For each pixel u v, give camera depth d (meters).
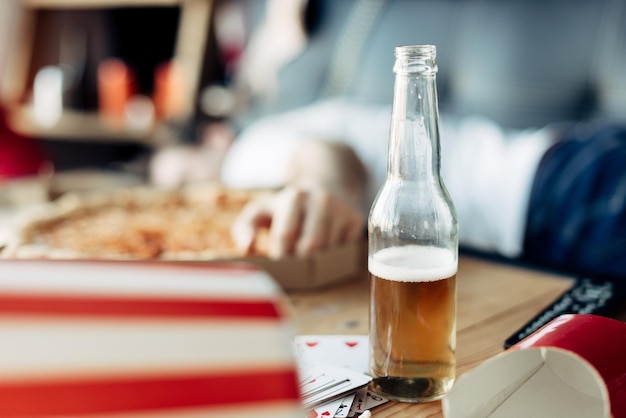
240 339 0.43
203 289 0.44
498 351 0.70
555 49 1.78
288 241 0.88
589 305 0.76
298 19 2.38
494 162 1.70
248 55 2.63
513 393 0.57
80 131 2.73
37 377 0.40
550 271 0.92
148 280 0.44
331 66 2.29
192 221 1.11
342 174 1.26
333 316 0.79
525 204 1.53
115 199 1.25
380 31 2.16
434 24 2.02
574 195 1.43
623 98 1.66
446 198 0.64
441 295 0.61
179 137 2.57
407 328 0.61
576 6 1.75
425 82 0.63
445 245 0.62
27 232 1.03
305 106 2.35
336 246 0.89
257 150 2.11
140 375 0.41
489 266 0.94
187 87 2.69
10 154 2.42
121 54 3.05
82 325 0.42
